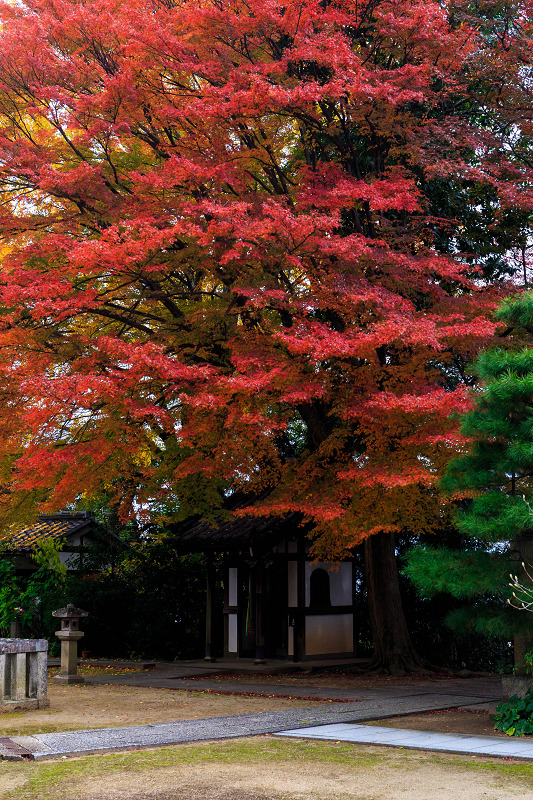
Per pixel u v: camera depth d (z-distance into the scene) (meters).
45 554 23.19
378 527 13.42
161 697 13.62
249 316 15.30
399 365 15.24
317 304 13.77
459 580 10.01
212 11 13.81
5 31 14.54
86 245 12.20
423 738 9.23
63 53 15.03
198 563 22.12
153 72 14.56
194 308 16.62
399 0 14.27
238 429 14.45
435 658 19.55
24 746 8.77
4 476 16.41
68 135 16.70
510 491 10.66
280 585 20.02
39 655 12.38
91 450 14.16
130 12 13.88
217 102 13.45
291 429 21.94
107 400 14.32
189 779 7.28
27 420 13.32
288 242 12.90
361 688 14.86
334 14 13.84
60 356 14.78
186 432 14.05
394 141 15.87
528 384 9.70
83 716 11.42
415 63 15.70
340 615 19.73
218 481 17.73
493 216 18.45
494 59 16.33
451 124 15.52
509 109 16.88
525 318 10.62
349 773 7.50
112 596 21.91
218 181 14.02
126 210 14.19
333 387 14.93
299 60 14.22
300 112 14.66
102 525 25.33
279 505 14.27
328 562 19.61
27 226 15.13
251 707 12.22
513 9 16.41
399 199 13.48
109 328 17.55
